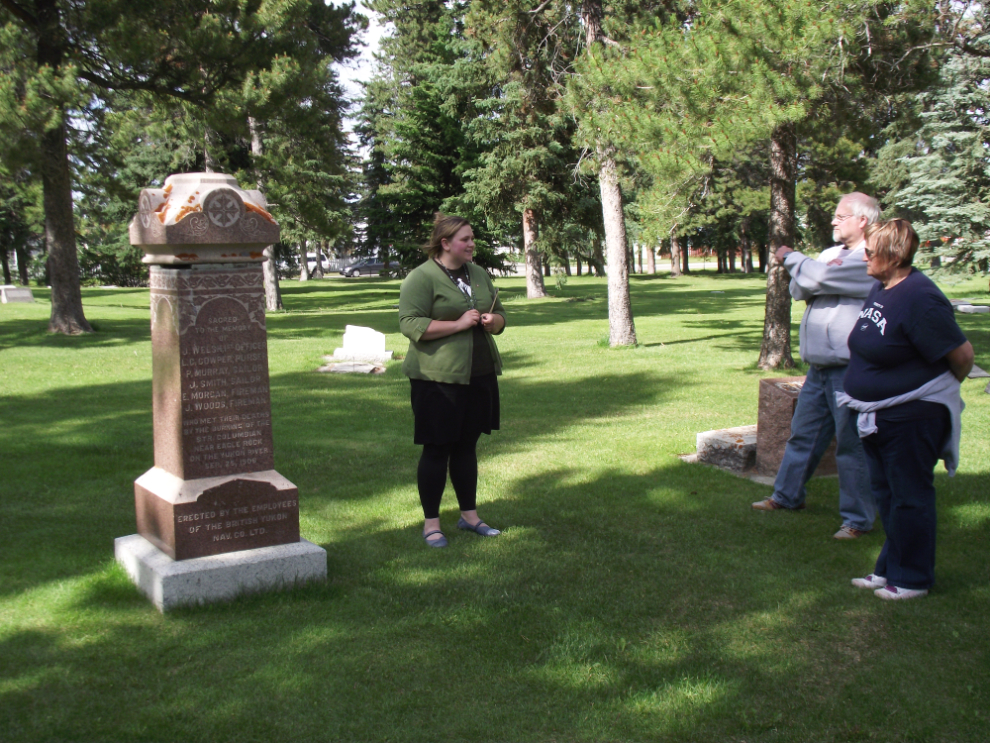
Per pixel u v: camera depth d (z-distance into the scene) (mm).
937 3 10469
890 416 4074
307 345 17281
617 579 4441
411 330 4820
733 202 46906
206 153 26781
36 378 12289
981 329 18734
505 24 17500
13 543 4980
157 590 4016
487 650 3625
